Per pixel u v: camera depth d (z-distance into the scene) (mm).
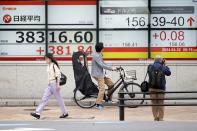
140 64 38625
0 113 33188
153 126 22641
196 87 38719
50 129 22031
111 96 35219
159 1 38812
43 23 39000
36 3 39000
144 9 38844
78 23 39000
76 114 32562
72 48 39125
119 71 35594
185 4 38844
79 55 34781
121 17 38906
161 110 27547
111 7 38875
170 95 38312
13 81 38969
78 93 38312
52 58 30375
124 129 21891
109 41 38969
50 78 30188
